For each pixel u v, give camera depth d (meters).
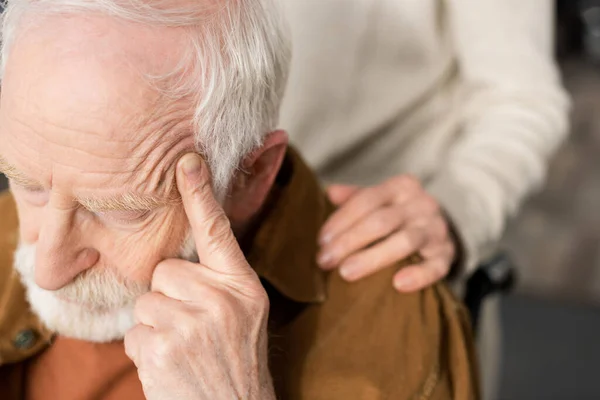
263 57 0.75
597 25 3.65
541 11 1.26
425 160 1.28
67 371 0.87
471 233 1.04
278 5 0.81
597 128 3.25
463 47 1.25
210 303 0.70
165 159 0.68
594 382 2.22
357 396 0.81
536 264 2.66
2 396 0.88
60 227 0.69
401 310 0.87
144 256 0.73
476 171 1.11
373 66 1.22
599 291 2.58
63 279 0.72
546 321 2.45
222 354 0.70
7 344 0.86
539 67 1.21
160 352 0.68
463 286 1.22
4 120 0.67
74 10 0.64
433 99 1.29
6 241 0.93
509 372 2.24
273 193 0.90
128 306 0.77
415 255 0.94
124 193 0.67
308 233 0.89
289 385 0.83
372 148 1.28
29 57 0.65
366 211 0.93
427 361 0.84
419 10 1.19
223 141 0.73
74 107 0.63
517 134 1.17
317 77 1.17
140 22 0.65
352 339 0.85
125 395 0.86
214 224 0.70
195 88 0.68
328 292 0.88
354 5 1.16
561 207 2.88
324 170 1.25
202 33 0.68
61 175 0.66
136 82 0.65
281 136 0.81
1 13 0.68
